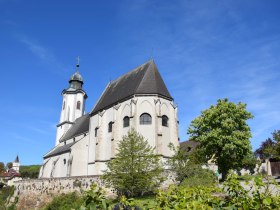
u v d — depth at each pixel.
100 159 48.75
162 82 50.12
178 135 46.84
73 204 34.53
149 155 32.47
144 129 44.22
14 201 49.34
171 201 5.15
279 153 36.56
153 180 32.09
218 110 38.31
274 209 4.71
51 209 36.84
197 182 28.59
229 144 35.84
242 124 38.66
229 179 5.59
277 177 34.56
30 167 106.06
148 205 4.87
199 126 39.91
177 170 32.12
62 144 70.62
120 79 57.75
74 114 78.00
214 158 38.12
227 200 5.25
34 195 45.91
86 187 38.53
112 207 4.67
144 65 53.19
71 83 82.25
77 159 53.72
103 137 50.09
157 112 44.62
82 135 60.91
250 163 43.19
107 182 34.38
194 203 4.75
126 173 30.73
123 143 32.84
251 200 4.88
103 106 53.25
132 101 45.59
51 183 43.50
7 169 125.50
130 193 30.81
